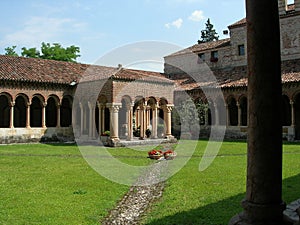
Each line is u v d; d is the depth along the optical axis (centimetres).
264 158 392
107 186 1014
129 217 717
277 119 396
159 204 808
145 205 817
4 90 2636
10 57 3064
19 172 1251
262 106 393
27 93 2761
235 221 407
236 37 3716
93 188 983
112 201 841
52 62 3278
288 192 863
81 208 766
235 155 1795
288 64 3191
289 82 2820
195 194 891
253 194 398
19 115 3133
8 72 2705
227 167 1359
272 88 394
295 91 2834
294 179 1062
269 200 392
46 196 873
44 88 2853
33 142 2773
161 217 691
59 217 693
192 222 650
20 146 2380
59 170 1302
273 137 393
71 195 891
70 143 2689
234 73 3525
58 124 2941
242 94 3161
